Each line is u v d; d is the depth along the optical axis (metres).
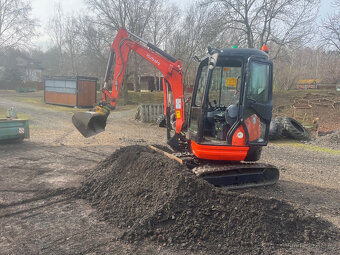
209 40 21.56
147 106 16.14
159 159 4.87
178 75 6.04
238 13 21.02
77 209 4.33
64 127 13.20
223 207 3.90
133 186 4.55
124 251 3.22
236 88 5.43
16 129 8.77
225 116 5.03
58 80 25.17
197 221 3.69
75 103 23.97
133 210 4.04
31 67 62.88
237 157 4.95
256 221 3.68
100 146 9.19
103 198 4.60
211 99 5.60
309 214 4.04
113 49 6.64
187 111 6.37
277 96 26.11
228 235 3.54
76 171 6.26
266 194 5.31
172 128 6.87
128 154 5.39
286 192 5.52
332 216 4.49
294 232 3.70
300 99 24.73
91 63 31.34
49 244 3.32
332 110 20.58
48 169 6.36
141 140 10.55
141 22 27.42
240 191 5.34
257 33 21.50
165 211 3.80
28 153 7.83
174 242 3.43
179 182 4.16
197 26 25.59
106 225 3.83
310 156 8.88
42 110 20.66
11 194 4.83
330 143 11.13
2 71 48.31
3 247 3.22
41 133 11.27
